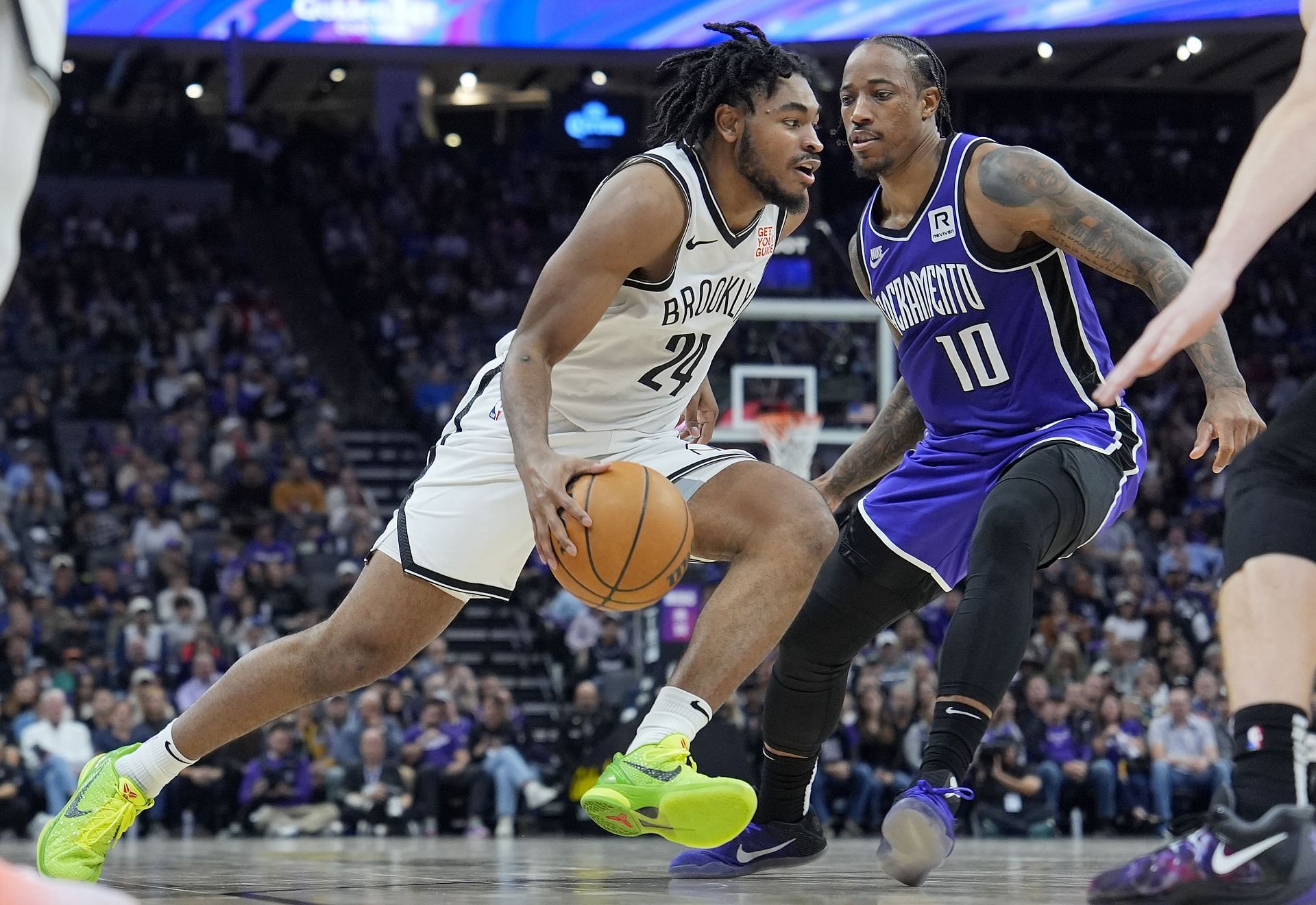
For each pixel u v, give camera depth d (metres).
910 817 3.13
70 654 11.81
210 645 12.17
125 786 3.46
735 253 3.39
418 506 3.39
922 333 3.89
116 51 19.05
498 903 2.75
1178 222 23.16
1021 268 3.73
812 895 3.04
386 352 19.75
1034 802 11.13
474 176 23.06
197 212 21.84
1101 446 3.69
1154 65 22.80
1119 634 13.45
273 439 16.48
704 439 3.98
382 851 7.07
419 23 18.75
